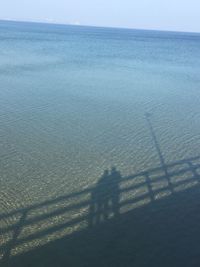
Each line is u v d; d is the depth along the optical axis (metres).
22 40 104.44
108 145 20.47
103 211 13.81
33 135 21.31
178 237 12.45
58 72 45.16
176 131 23.62
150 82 41.78
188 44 139.50
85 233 12.41
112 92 34.62
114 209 14.00
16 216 13.19
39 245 11.67
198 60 74.19
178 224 13.20
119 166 17.91
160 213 13.85
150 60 68.44
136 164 18.25
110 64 57.53
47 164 17.62
